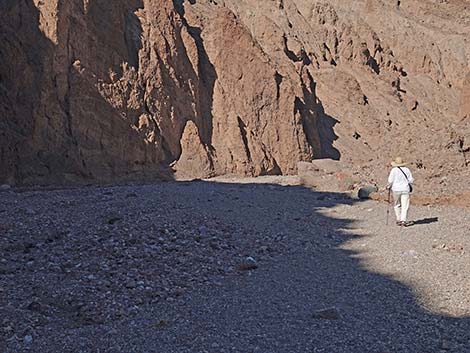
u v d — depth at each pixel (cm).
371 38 5019
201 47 3684
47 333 696
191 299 839
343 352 617
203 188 2356
